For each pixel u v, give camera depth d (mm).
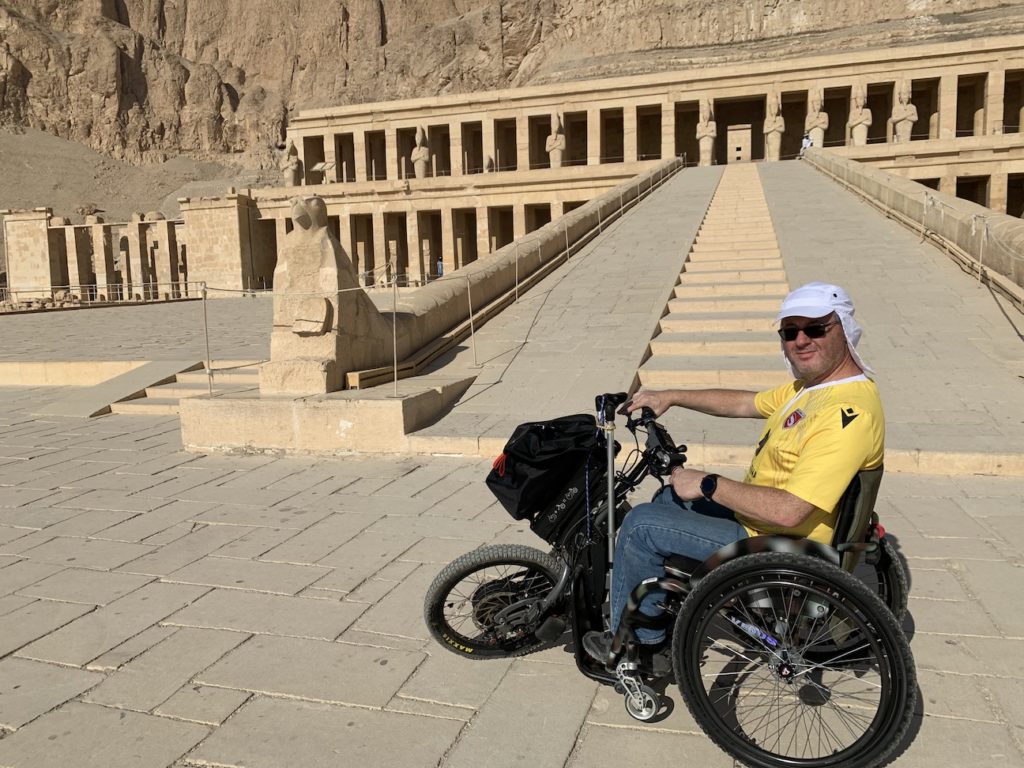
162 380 11227
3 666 3480
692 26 61719
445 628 3408
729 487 2551
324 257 7918
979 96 37938
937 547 4535
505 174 38188
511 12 98312
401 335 9391
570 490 3062
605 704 3062
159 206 97125
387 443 7285
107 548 5035
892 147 32031
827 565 2389
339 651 3553
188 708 3098
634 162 36469
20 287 45312
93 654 3574
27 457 7820
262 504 5930
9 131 99750
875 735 2414
